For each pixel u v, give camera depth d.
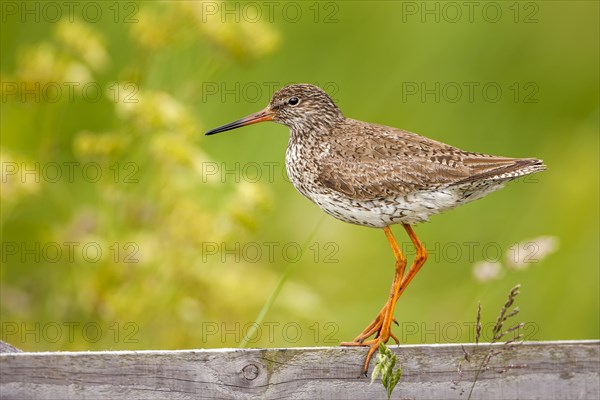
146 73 13.34
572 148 16.31
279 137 15.23
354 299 15.05
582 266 15.05
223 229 12.39
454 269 15.38
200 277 12.81
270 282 13.37
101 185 13.12
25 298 13.75
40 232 13.66
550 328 14.67
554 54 16.89
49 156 13.51
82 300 12.96
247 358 7.63
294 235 15.18
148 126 12.29
